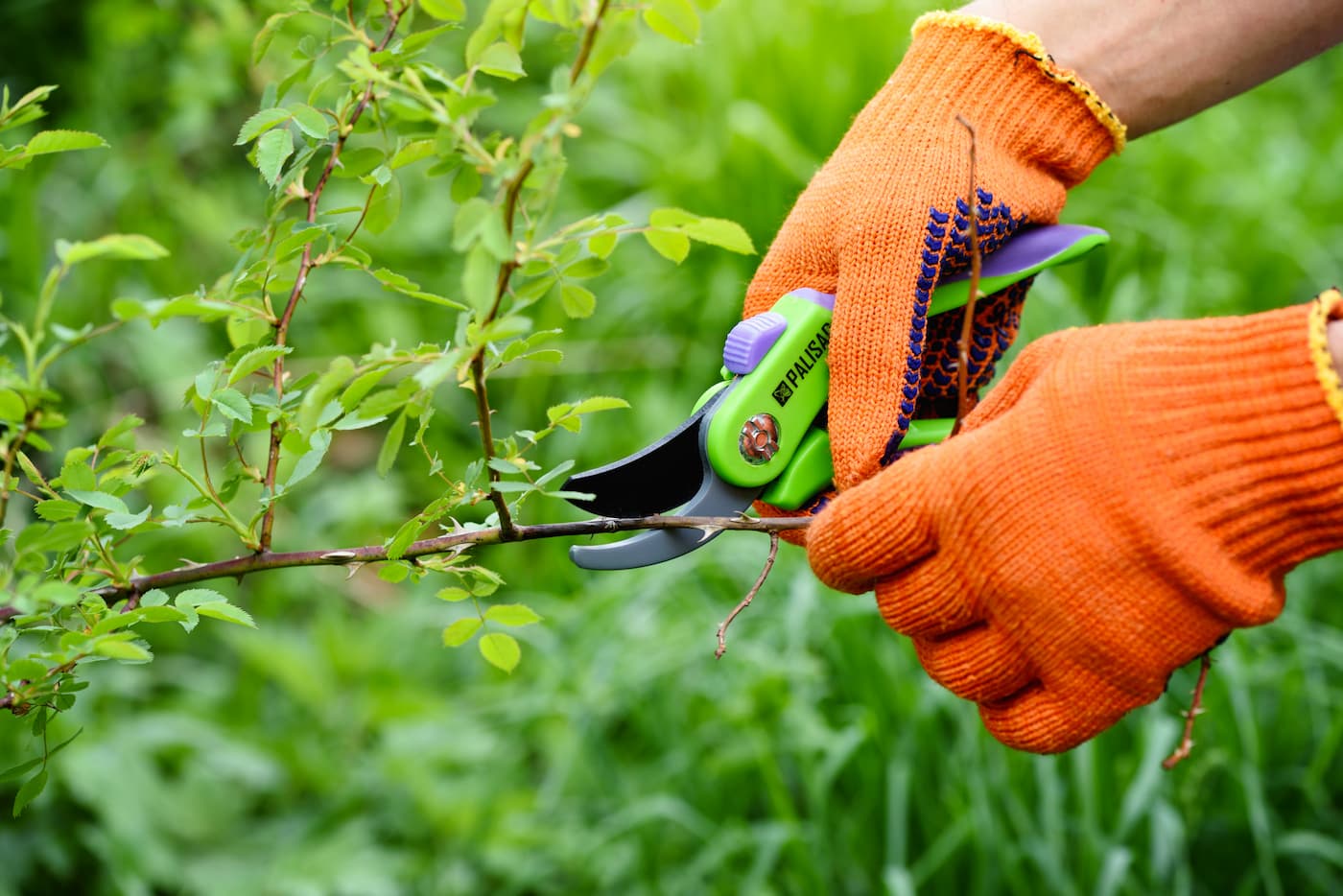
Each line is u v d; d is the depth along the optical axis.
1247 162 3.00
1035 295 2.40
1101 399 0.97
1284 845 1.79
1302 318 0.93
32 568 0.76
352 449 2.70
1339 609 2.12
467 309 0.83
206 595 0.85
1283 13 1.16
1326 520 0.93
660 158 2.89
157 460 0.89
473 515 1.57
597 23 0.69
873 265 1.10
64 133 0.82
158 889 1.97
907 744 1.89
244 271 0.88
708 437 1.07
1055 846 1.76
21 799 0.89
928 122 1.15
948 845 1.79
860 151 1.16
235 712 2.21
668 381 2.61
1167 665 0.98
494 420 2.59
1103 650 0.98
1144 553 0.95
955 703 1.89
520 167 0.69
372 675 2.24
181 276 2.67
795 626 1.95
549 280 0.77
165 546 2.32
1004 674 1.03
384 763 2.03
